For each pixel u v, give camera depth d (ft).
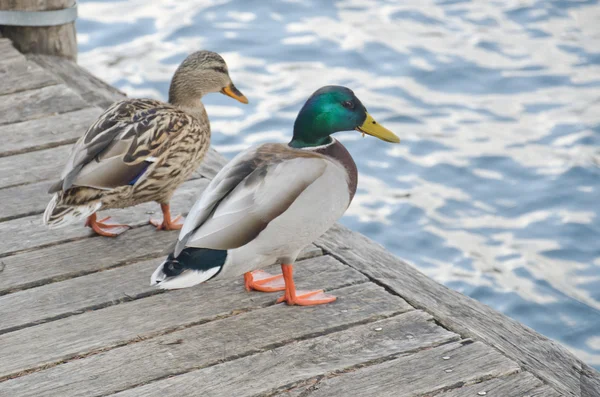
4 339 15.88
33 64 25.88
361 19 42.52
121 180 17.20
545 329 26.21
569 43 40.81
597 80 38.06
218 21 41.60
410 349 15.67
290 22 41.88
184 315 16.53
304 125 16.63
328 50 39.68
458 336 16.01
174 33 40.50
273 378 15.01
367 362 15.37
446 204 31.24
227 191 15.03
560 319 26.53
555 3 44.14
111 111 18.20
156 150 17.76
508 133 34.78
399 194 31.68
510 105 36.55
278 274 17.98
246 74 37.73
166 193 18.63
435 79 38.11
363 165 33.12
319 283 17.51
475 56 39.68
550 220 30.55
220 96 36.55
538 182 32.24
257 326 16.28
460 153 33.68
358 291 17.26
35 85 24.71
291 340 15.92
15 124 22.85
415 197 31.55
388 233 29.81
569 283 27.91
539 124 35.32
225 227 14.67
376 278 17.66
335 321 16.39
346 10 43.29
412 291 17.31
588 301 27.20
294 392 14.74
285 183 15.14
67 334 16.02
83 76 26.09
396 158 33.45
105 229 19.03
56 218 16.89
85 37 40.06
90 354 15.57
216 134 33.91
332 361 15.39
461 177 32.55
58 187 16.62
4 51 26.32
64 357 15.47
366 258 18.37
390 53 39.68
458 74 38.45
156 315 16.53
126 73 37.37
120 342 15.84
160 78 37.17
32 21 26.58
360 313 16.61
